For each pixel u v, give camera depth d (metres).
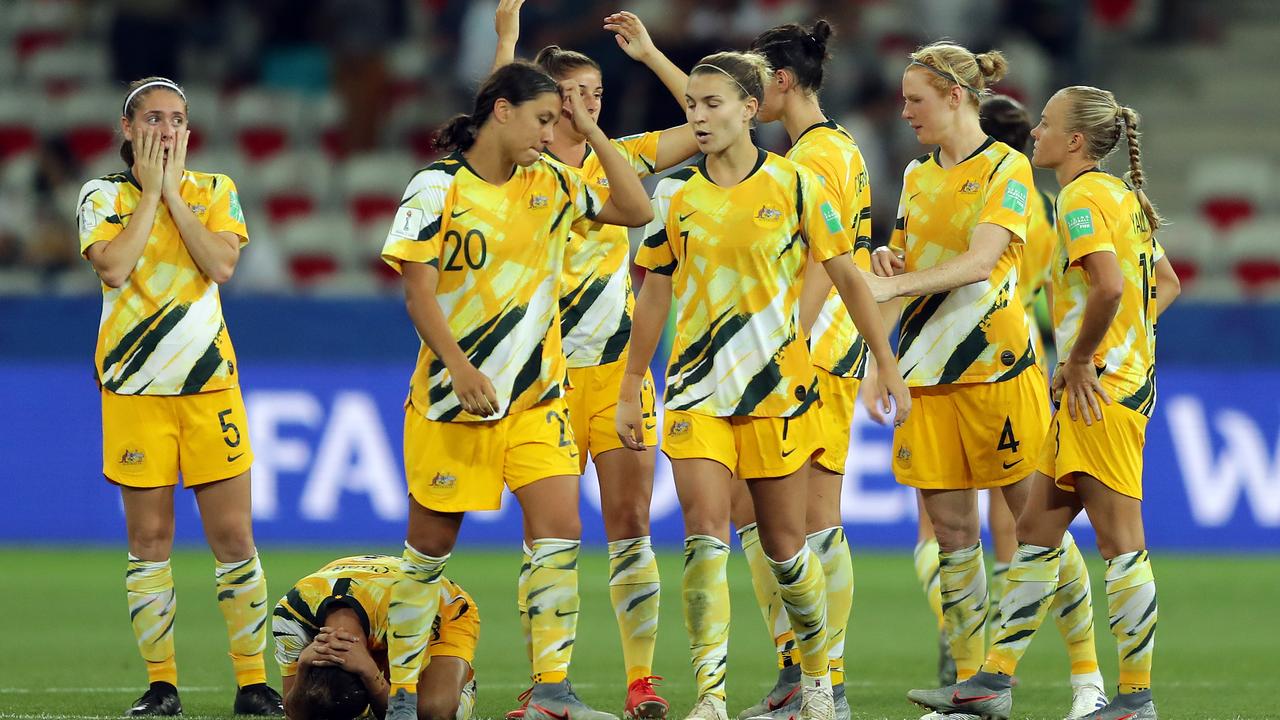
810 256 20.39
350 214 58.00
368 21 65.50
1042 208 24.52
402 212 17.83
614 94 53.78
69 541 42.44
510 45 21.45
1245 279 54.56
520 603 21.83
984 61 21.44
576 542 18.62
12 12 67.75
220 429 21.23
